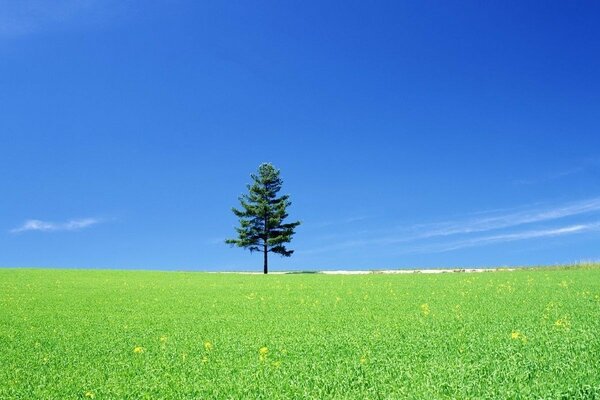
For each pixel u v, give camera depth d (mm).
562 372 9039
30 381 11242
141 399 9297
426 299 24984
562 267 47438
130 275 49906
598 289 26344
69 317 22422
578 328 13852
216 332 17359
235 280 43406
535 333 13531
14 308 25594
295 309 23281
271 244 64750
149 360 12961
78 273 51250
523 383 8609
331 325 17734
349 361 11398
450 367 10094
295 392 9109
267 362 11836
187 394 9445
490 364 10117
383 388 9000
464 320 17094
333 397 8680
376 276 44719
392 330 15734
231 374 10906
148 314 23016
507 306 20734
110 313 23609
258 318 20625
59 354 14383
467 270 50219
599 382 8305
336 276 47250
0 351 15086
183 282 41406
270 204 66250
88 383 10773
